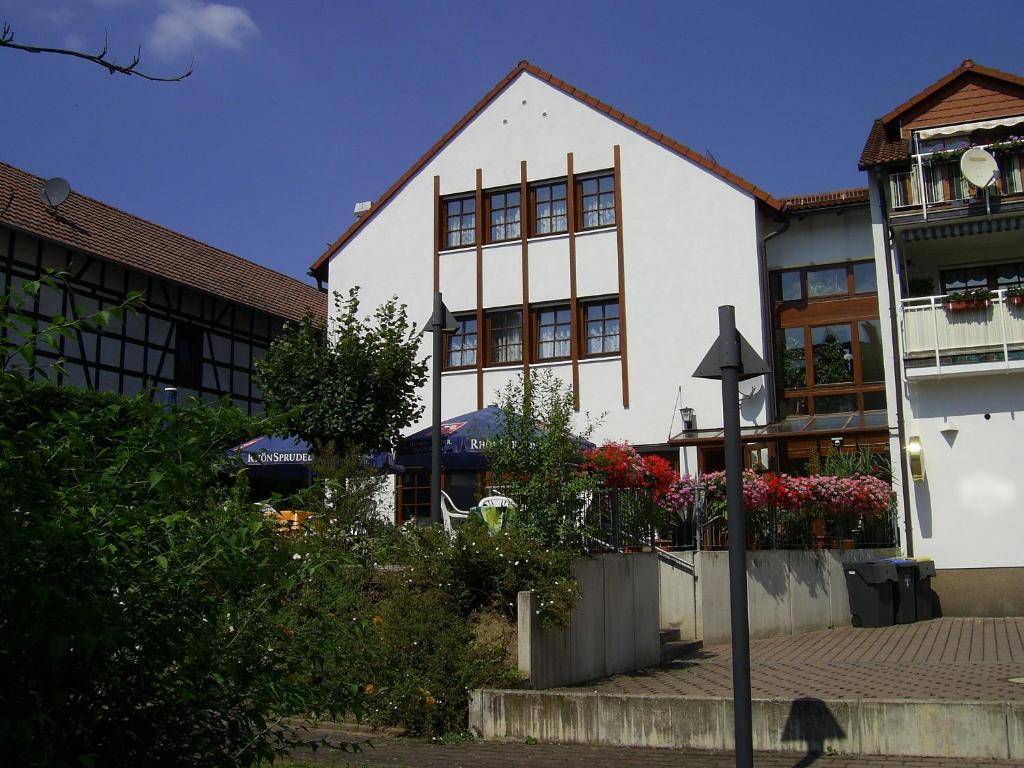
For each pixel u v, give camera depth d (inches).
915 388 749.3
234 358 1122.0
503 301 940.6
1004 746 303.3
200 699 172.6
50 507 152.9
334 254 1014.4
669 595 574.2
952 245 812.6
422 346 966.4
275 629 191.9
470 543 412.8
